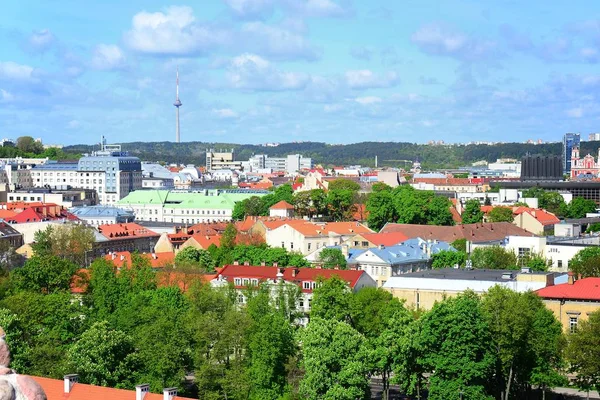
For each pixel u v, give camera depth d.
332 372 177.12
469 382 178.12
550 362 194.75
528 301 192.75
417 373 189.25
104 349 180.25
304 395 182.62
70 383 144.75
